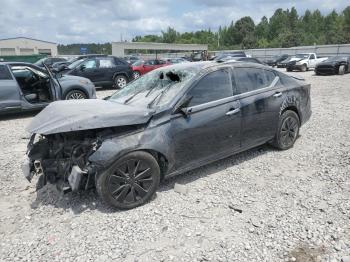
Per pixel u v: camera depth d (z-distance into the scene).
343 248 2.97
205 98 4.30
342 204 3.71
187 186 4.31
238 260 2.89
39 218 3.70
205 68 4.46
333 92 12.97
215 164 5.02
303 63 26.83
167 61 24.14
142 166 3.77
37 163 3.98
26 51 65.88
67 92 10.15
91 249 3.12
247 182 4.39
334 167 4.76
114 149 3.54
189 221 3.51
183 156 4.11
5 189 4.48
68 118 3.63
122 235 3.31
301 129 6.98
